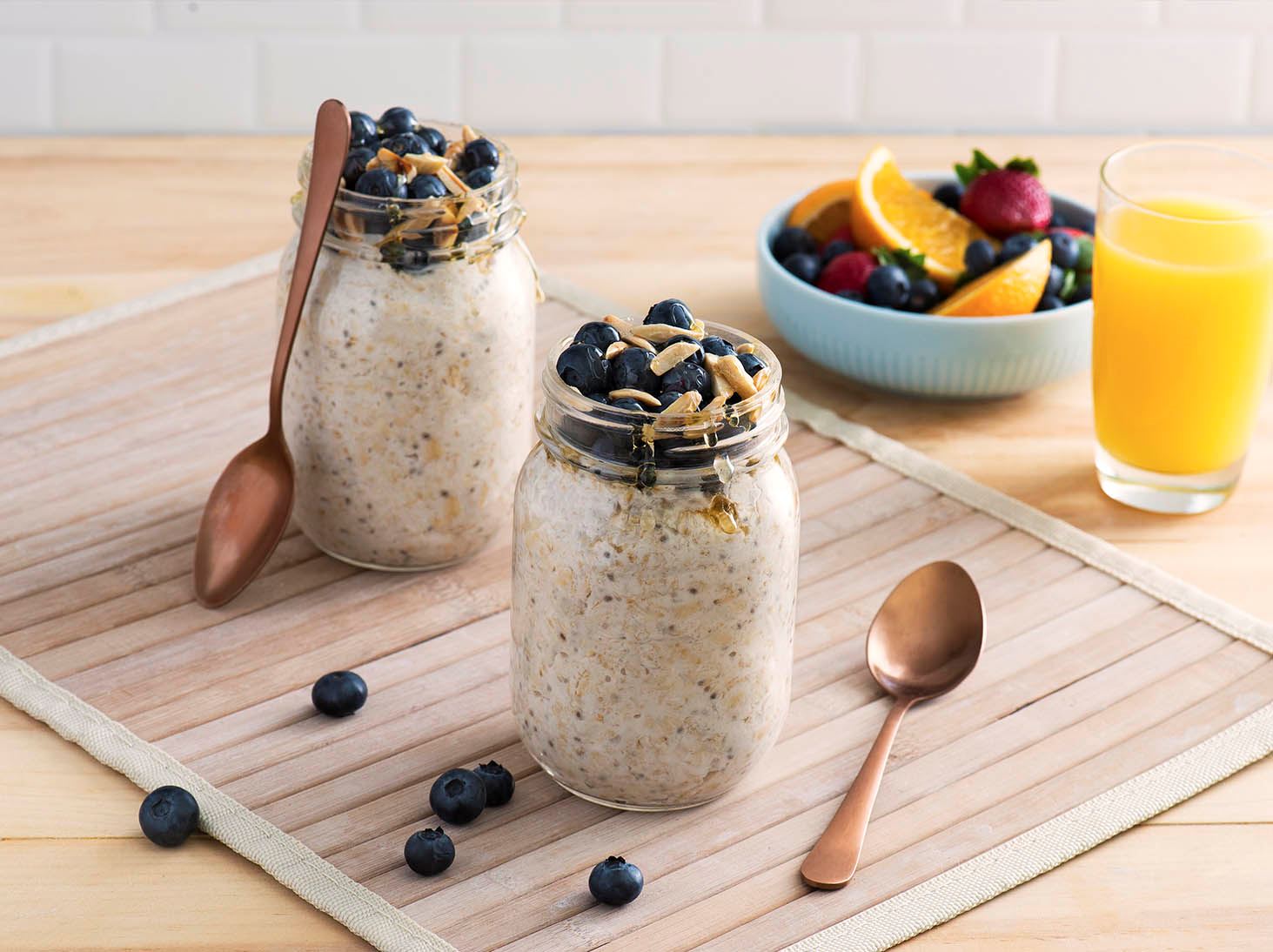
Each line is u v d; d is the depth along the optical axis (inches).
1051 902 31.7
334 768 34.8
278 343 39.6
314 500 41.0
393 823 33.3
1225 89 74.8
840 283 51.2
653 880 32.0
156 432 47.4
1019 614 40.8
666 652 31.6
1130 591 41.8
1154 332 43.7
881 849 32.9
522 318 40.4
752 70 73.5
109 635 38.8
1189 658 39.3
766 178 67.5
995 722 36.9
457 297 38.7
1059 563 43.0
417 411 39.2
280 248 59.1
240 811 33.0
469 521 41.3
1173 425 44.7
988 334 47.5
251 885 31.5
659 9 72.0
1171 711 37.3
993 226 53.8
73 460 45.8
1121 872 32.5
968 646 38.6
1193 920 31.3
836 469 47.2
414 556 41.5
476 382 39.5
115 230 59.6
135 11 69.7
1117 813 33.8
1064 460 48.8
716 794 34.1
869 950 30.2
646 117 74.2
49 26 69.6
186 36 70.6
